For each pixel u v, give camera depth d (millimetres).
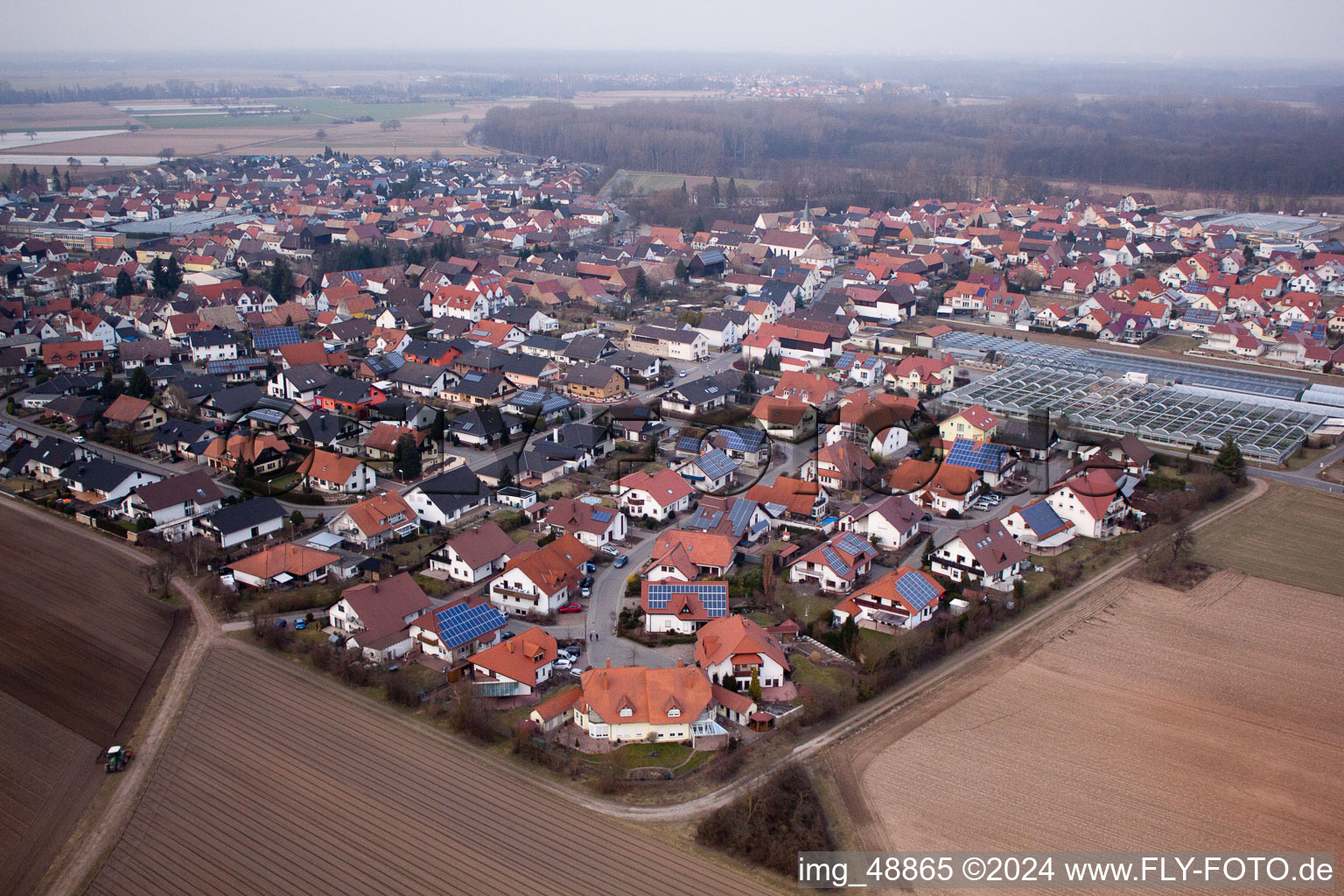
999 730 71250
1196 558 99250
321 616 86000
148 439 126250
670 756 68500
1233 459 117625
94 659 78562
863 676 76625
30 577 90938
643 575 92062
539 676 76812
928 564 96375
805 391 138500
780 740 69750
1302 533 105688
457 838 59688
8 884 56969
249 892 55719
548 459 115938
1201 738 70750
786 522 106062
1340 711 74438
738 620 79250
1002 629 85438
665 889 56156
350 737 69000
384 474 117562
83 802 63094
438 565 94188
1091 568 97312
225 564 94562
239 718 71000
